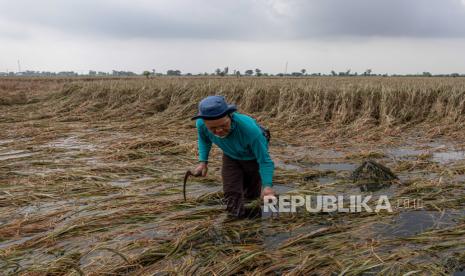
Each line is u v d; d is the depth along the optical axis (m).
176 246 3.41
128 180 5.74
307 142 8.65
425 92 12.05
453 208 4.37
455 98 11.48
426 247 3.36
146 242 3.55
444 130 9.48
